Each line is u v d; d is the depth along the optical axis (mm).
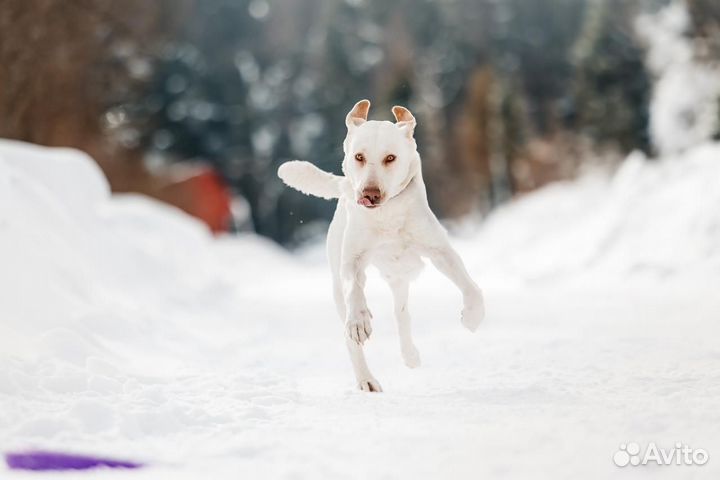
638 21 46469
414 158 5723
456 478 3504
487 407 5051
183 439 4406
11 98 24719
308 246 58531
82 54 30547
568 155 55500
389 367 7559
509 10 83312
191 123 61188
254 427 4633
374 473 3602
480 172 53344
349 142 5836
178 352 8797
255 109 69688
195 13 81438
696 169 17938
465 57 76688
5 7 24188
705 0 32875
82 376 5691
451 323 11117
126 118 41969
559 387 5672
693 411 4504
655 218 17453
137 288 13109
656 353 7121
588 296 13820
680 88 34688
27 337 7039
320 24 83625
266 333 11438
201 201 48219
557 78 76875
